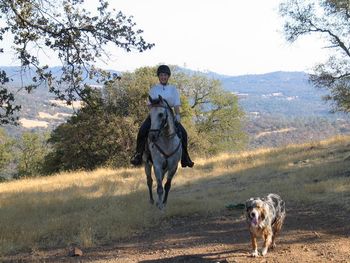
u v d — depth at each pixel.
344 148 20.22
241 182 15.11
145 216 9.74
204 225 9.12
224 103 55.06
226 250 7.11
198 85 55.28
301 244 7.18
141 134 10.52
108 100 36.56
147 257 7.10
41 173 45.47
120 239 8.46
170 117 9.95
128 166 35.50
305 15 30.17
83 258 7.34
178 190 14.81
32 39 11.18
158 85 10.29
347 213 9.06
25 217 10.86
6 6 10.87
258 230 6.21
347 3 28.11
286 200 10.90
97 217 9.85
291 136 105.62
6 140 65.69
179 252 7.25
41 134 68.44
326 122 111.56
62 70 11.37
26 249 8.16
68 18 11.37
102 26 11.40
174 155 10.15
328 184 11.87
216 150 52.12
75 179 20.75
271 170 16.88
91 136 35.47
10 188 20.03
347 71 29.48
